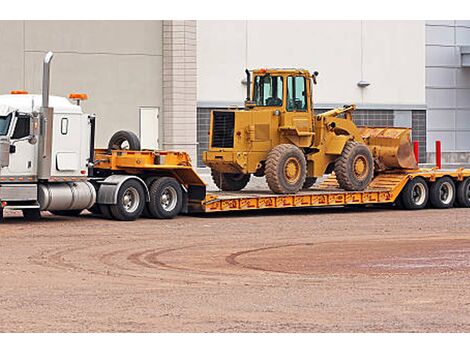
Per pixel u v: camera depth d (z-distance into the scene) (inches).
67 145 932.0
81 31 1400.1
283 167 1036.5
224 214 1048.2
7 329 471.8
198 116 1494.8
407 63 1672.0
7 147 893.2
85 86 1403.8
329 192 1079.6
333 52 1596.9
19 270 646.5
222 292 569.9
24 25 1365.7
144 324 485.1
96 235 834.8
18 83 1364.4
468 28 1756.9
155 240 805.9
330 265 674.8
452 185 1163.3
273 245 780.6
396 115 1668.3
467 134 1769.2
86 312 512.1
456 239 829.8
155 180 979.9
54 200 924.0
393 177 1135.6
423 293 568.7
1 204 902.4
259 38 1530.5
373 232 879.7
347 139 1093.8
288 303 537.6
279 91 1061.1
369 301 544.1
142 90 1439.5
